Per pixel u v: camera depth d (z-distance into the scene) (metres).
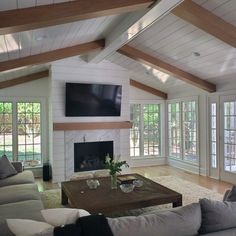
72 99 5.87
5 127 6.27
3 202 3.13
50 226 1.67
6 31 2.50
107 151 6.41
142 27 3.51
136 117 7.78
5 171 4.20
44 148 6.52
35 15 2.46
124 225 1.67
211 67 4.96
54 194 4.77
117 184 4.05
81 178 4.68
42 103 6.49
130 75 7.04
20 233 1.69
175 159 7.49
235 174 5.43
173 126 7.65
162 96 7.89
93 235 1.56
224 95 5.64
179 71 5.49
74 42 4.32
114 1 2.70
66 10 2.56
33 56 4.30
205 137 6.27
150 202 3.37
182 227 1.76
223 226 1.89
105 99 6.21
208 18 3.21
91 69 6.15
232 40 3.49
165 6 2.82
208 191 4.87
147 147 7.91
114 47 4.52
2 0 2.16
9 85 6.12
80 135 6.08
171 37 4.16
